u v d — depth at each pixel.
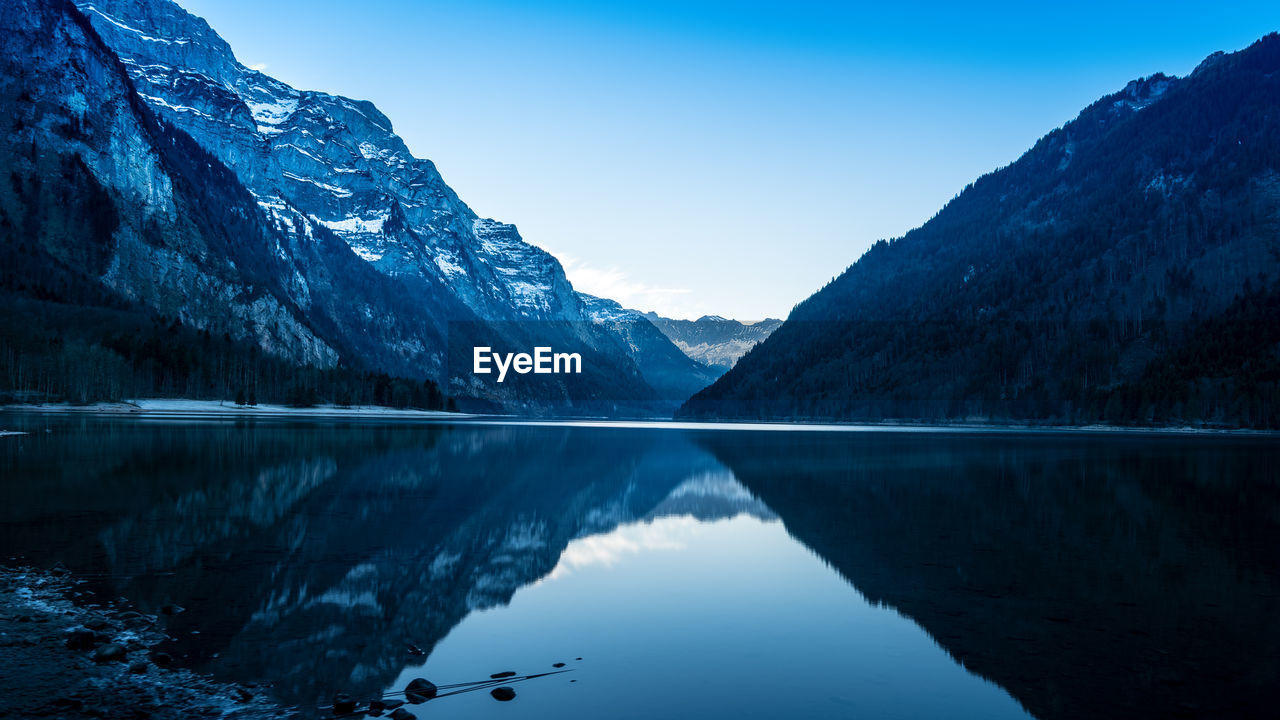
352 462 56.06
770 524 32.72
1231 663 15.23
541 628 17.47
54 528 26.72
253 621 16.88
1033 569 23.75
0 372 131.00
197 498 34.97
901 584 21.89
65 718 11.27
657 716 12.48
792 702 13.23
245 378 183.00
